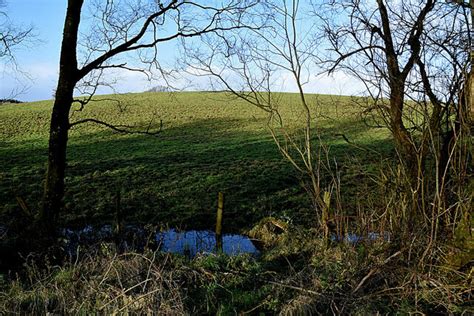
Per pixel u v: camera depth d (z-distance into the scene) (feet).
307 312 22.04
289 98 198.80
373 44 31.32
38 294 24.26
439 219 25.77
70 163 96.43
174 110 190.08
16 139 133.49
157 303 22.33
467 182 24.98
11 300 23.77
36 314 22.56
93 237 45.11
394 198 27.37
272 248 38.88
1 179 81.25
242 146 119.34
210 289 26.25
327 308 22.38
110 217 60.03
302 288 23.52
